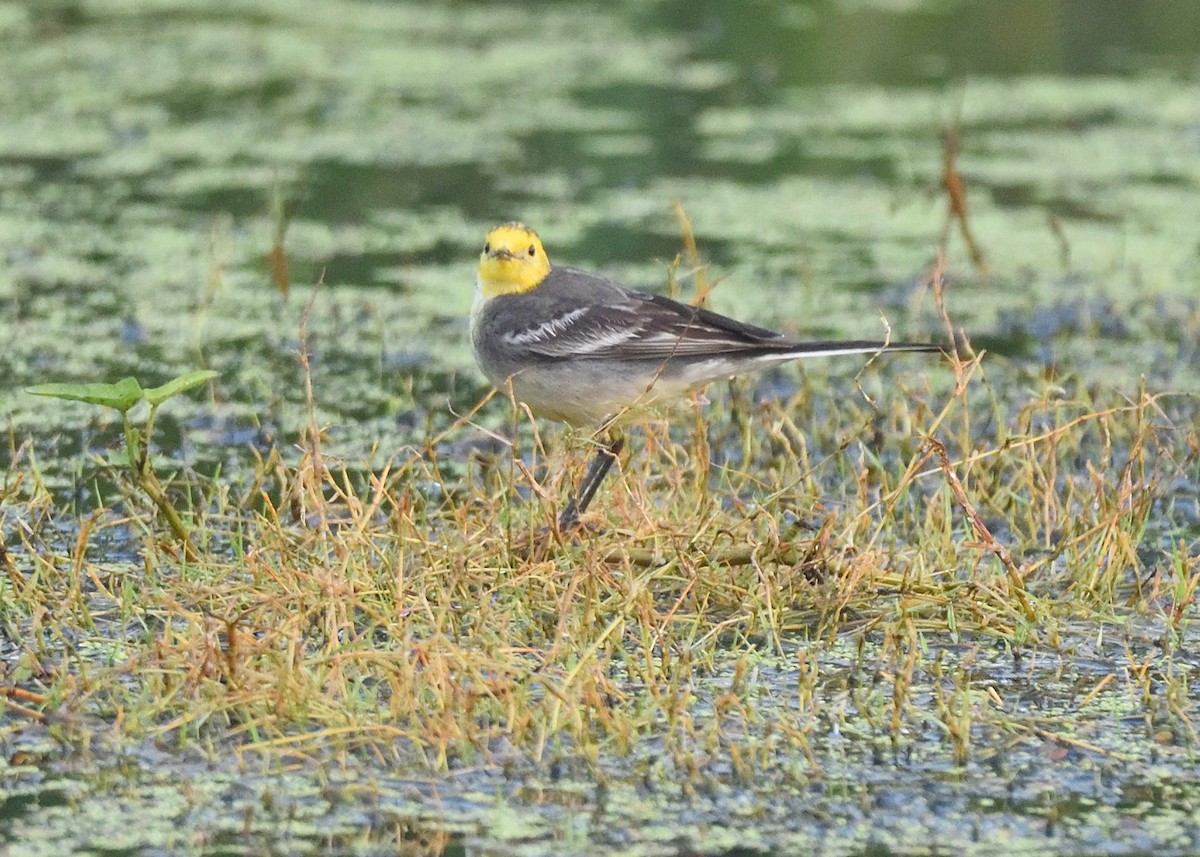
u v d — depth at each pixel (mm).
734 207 21000
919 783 8656
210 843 7961
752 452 13773
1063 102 25750
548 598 10617
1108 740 9203
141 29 29219
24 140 23031
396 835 8055
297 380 15680
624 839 8047
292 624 9688
